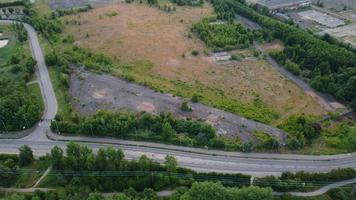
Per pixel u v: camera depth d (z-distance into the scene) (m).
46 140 162.00
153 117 164.75
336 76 194.38
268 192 126.00
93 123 160.75
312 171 148.00
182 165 149.25
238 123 169.00
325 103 185.38
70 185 136.00
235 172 146.75
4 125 166.38
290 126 166.75
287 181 139.12
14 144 160.62
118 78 199.62
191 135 161.25
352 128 169.12
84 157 141.38
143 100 182.12
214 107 179.12
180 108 176.75
